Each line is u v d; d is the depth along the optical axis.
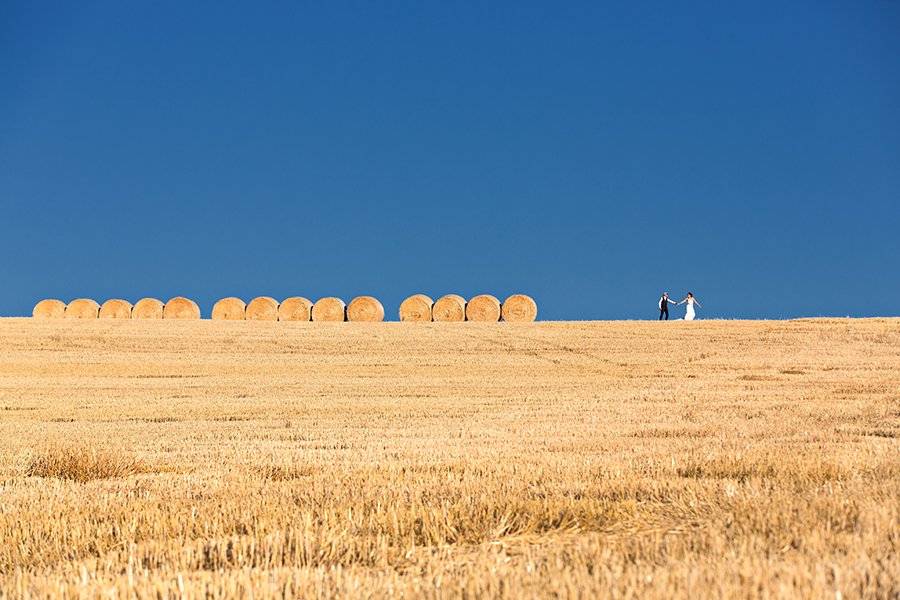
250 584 12.59
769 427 35.81
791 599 10.66
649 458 26.66
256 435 37.44
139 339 84.81
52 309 108.75
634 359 73.56
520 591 11.74
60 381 62.88
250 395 54.88
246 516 18.25
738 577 11.70
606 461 26.30
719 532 14.80
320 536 15.89
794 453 26.20
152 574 14.00
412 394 54.84
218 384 60.94
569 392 54.62
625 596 11.16
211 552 15.47
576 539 15.95
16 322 95.38
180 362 73.56
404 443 33.59
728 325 91.88
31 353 77.69
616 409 44.94
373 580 12.99
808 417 39.50
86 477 26.45
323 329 92.69
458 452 30.31
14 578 14.46
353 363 72.88
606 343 82.25
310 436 36.72
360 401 51.03
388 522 17.34
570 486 21.08
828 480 20.56
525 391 55.66
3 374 67.19
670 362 71.56
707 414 41.84
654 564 12.92
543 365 71.06
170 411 46.78
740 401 47.19
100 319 98.69
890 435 32.84
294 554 15.33
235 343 83.38
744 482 21.05
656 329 90.31
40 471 26.92
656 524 17.11
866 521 14.69
